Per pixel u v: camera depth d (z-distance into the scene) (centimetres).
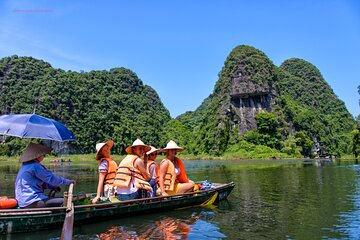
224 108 11206
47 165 5469
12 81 11150
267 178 2430
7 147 8100
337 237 786
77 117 10744
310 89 15775
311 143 10769
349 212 1071
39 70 12106
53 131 840
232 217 1005
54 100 10606
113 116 11825
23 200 812
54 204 844
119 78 14312
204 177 2617
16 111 10175
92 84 12762
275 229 863
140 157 1034
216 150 10525
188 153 11700
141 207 989
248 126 10919
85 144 10331
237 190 1680
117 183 981
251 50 12050
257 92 11012
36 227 804
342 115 15288
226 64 12356
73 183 872
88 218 890
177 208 1102
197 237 791
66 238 652
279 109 11219
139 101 14138
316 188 1722
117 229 852
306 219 977
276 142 10338
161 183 1070
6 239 750
